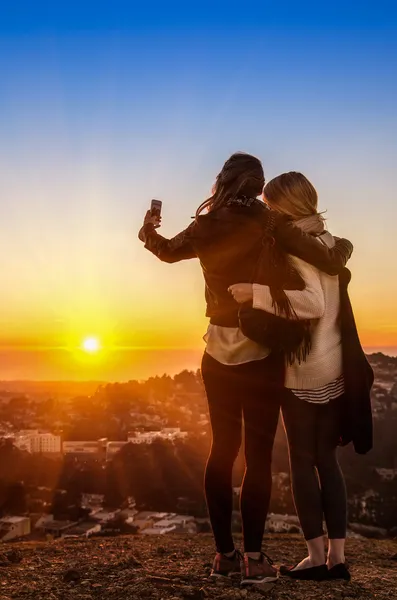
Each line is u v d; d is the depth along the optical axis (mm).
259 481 2258
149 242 2469
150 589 2248
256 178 2219
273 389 2211
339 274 2385
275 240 2182
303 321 2246
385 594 2273
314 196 2381
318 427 2414
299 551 3688
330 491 2406
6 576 2533
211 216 2230
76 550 3438
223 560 2381
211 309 2283
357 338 2383
